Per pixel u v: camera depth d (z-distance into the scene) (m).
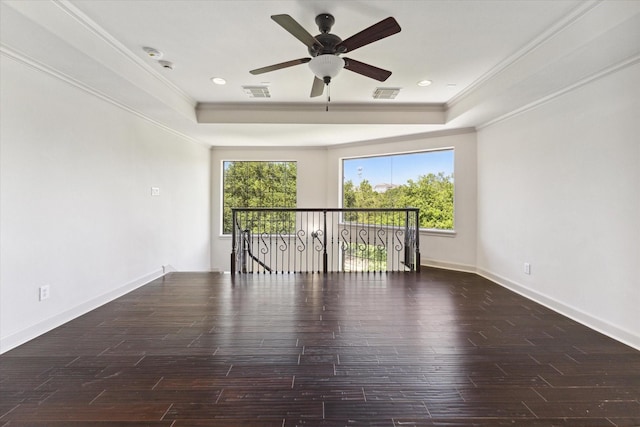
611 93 2.60
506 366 2.17
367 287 4.05
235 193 6.69
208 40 2.67
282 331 2.72
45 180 2.68
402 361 2.23
